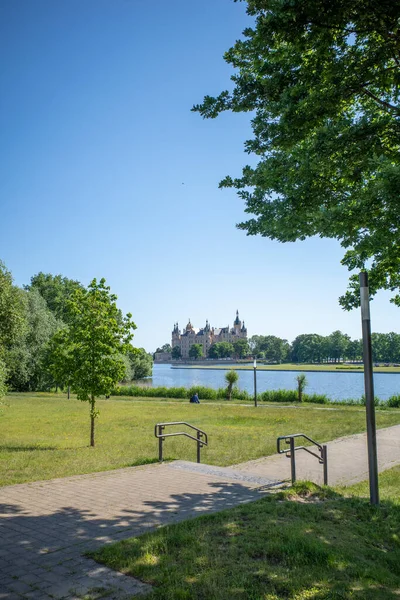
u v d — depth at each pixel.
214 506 7.00
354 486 9.98
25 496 7.52
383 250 9.52
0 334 25.94
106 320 17.11
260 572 4.52
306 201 9.07
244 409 32.22
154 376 132.62
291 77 7.96
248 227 9.99
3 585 4.21
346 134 7.94
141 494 7.70
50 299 76.62
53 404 36.47
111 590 4.11
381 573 4.82
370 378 7.90
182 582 4.27
